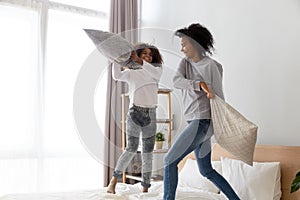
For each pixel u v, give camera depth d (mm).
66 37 3619
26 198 2238
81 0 3785
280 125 2846
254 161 2781
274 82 2898
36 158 3330
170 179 1915
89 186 3674
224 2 3303
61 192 2438
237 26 3186
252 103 3043
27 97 3328
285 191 2543
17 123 3275
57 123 3529
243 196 2488
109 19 3779
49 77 3514
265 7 2986
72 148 3590
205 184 2730
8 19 3293
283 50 2850
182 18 3707
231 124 1910
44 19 3471
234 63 3193
